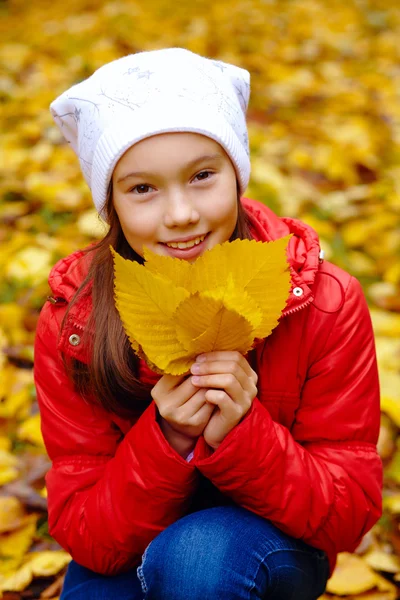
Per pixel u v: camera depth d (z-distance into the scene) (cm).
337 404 95
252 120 253
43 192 197
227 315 74
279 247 77
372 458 94
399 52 337
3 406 140
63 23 357
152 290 75
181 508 91
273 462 86
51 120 237
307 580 93
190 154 84
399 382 140
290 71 298
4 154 217
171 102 86
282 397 95
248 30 352
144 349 76
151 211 86
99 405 96
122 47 316
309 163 221
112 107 88
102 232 179
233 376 81
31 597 115
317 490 89
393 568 115
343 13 399
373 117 260
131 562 94
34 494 126
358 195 205
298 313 94
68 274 98
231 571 84
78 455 97
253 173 206
